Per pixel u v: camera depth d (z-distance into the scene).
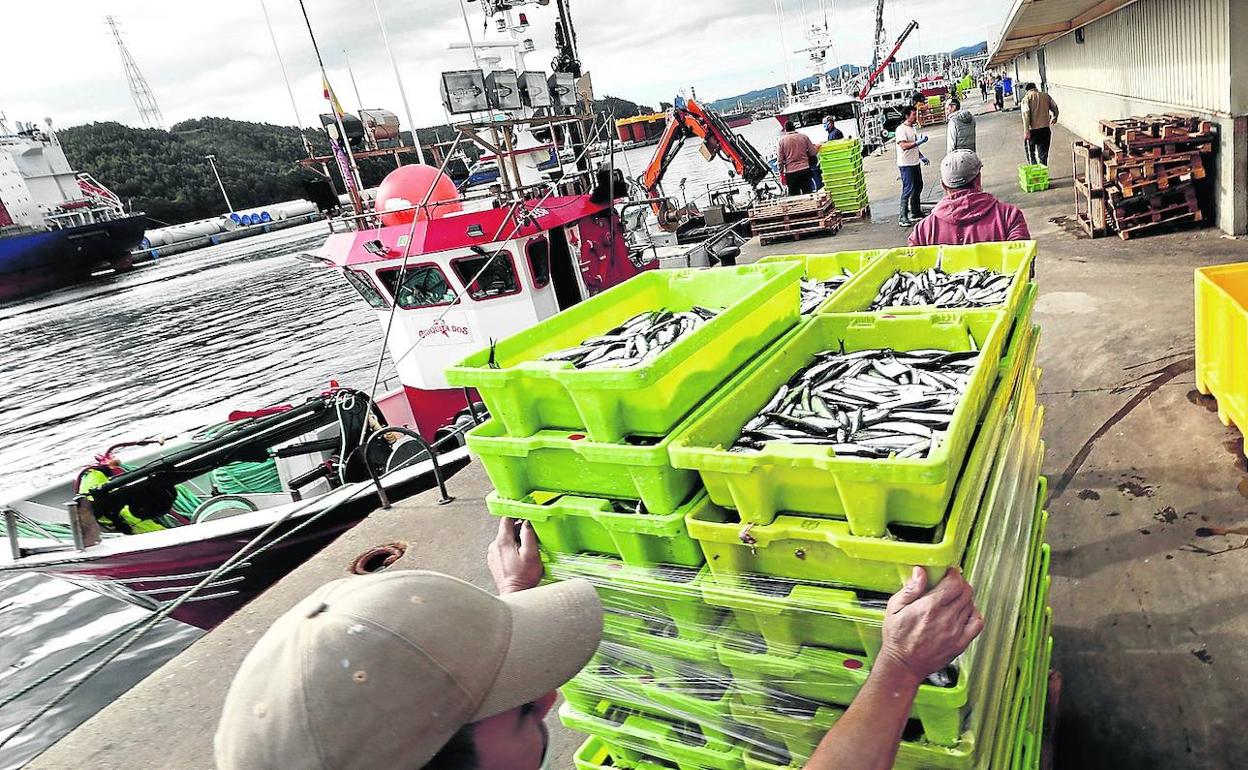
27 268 69.12
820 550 1.59
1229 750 2.59
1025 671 2.28
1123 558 3.65
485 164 8.52
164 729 3.53
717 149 14.77
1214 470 4.10
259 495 7.36
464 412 8.01
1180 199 8.90
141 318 39.69
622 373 1.71
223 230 117.56
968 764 1.59
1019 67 41.47
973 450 1.79
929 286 3.32
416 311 7.75
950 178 4.61
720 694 1.91
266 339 27.67
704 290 2.90
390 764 0.89
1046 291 7.66
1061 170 14.92
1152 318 6.34
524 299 7.39
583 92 8.78
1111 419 4.93
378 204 7.53
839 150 14.38
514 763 1.04
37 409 22.78
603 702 2.20
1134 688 2.93
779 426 1.95
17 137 77.81
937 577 1.42
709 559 1.77
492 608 1.06
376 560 4.60
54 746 3.50
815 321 2.59
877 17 56.72
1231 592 3.24
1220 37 8.17
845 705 1.69
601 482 1.94
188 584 6.42
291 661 0.91
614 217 9.00
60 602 10.21
